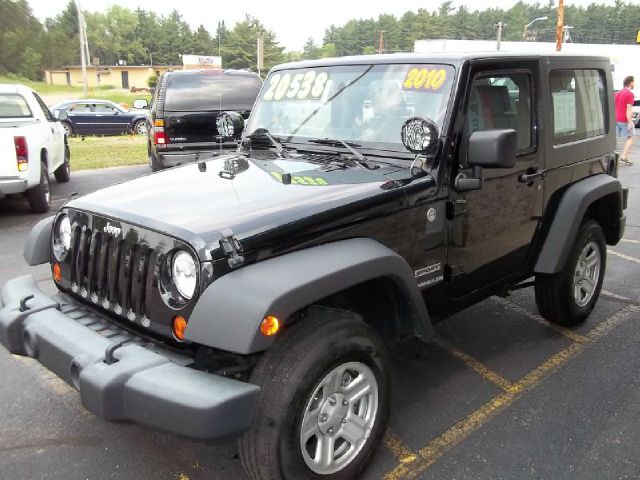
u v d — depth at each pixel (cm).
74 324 275
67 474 298
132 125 2475
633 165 1377
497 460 310
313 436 271
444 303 350
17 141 824
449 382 390
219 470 302
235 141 443
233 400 226
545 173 398
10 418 347
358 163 338
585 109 448
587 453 316
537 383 389
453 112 325
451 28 9931
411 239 313
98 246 294
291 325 265
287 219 262
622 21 10094
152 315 264
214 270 241
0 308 324
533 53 389
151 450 318
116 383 233
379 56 375
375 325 320
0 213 907
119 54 11438
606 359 421
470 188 330
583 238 440
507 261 389
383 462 308
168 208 280
